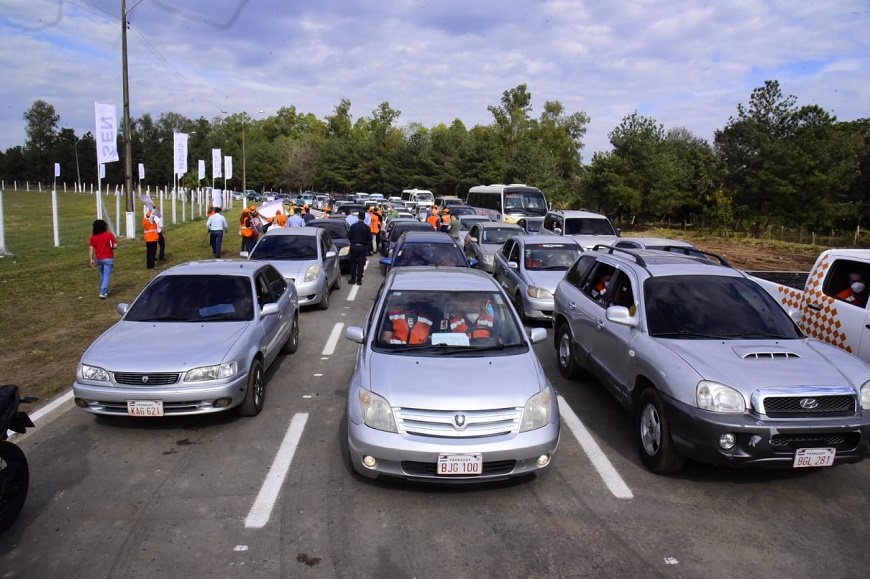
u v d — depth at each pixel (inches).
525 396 180.2
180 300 272.1
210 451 211.6
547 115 3061.0
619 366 232.1
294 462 202.5
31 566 144.6
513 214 1139.3
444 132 2896.2
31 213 1899.6
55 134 5275.6
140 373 219.6
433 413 173.5
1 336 372.2
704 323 216.7
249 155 3671.3
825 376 180.2
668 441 189.6
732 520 168.9
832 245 1240.8
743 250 1097.4
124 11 959.0
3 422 157.8
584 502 178.1
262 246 504.1
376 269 741.3
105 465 199.9
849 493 186.2
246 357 239.3
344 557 148.9
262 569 143.8
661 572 144.1
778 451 171.5
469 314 220.2
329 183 3410.4
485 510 172.4
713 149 2090.3
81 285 561.3
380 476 187.3
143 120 4968.0
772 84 1352.1
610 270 275.4
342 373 309.4
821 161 1240.8
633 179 1636.3
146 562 146.3
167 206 2210.9
